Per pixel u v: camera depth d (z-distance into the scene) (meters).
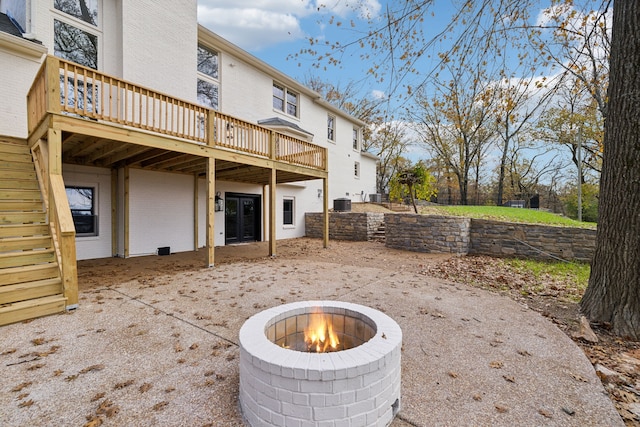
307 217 14.34
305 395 1.67
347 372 1.67
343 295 4.66
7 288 3.62
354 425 1.71
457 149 24.58
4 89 6.04
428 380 2.38
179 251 9.41
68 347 2.89
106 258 7.87
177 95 8.70
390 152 28.39
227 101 10.75
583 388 2.26
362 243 11.60
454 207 17.55
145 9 7.98
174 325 3.45
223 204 10.96
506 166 26.73
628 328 3.25
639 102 3.24
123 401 2.09
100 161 7.74
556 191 26.88
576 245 7.39
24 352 2.78
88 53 7.25
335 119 17.09
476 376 2.43
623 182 3.36
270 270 6.52
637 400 2.17
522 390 2.24
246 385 1.88
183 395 2.16
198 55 10.06
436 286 5.23
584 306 3.78
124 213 8.05
